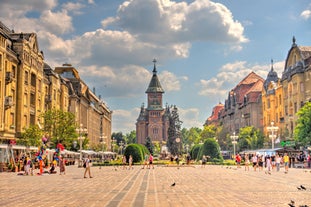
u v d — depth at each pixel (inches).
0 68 2249.0
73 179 1413.6
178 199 793.6
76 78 4763.8
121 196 851.4
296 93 3319.4
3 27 2544.3
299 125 2596.0
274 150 2608.3
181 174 1713.8
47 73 3358.8
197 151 3698.3
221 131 5462.6
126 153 2957.7
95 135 5999.0
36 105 2901.1
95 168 2418.8
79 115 4569.4
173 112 4153.5
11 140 2310.5
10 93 2454.5
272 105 4018.2
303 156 2837.1
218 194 884.6
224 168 2374.5
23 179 1427.2
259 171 1975.9
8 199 802.8
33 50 2834.6
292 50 3506.4
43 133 2625.5
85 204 722.8
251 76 5738.2
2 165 1999.3
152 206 693.9
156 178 1448.1
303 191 950.4
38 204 725.3
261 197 825.5
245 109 5007.4
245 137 4247.0
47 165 2341.3
